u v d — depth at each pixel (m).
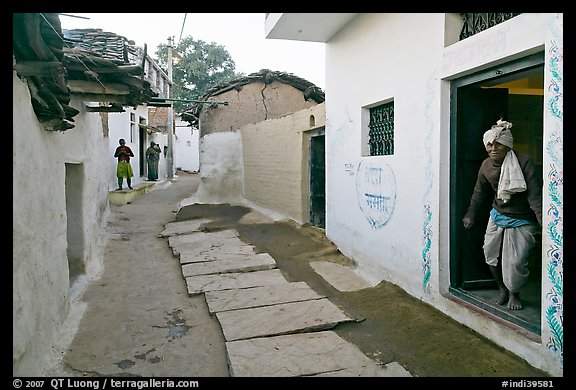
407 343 3.73
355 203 6.21
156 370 3.51
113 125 13.61
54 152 4.05
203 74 32.72
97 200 7.63
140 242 8.15
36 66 3.09
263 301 4.86
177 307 4.88
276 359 3.53
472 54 3.67
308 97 12.75
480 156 4.14
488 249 3.74
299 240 7.74
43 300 3.49
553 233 2.94
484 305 3.78
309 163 8.61
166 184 18.67
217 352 3.81
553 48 2.89
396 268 5.05
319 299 4.88
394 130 5.02
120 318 4.57
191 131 31.45
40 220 3.48
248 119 12.58
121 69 4.80
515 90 5.22
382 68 5.31
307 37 7.02
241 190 12.47
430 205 4.32
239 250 7.20
